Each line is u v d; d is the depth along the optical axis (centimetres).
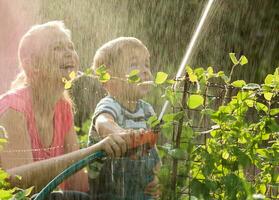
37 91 379
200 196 318
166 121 322
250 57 792
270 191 342
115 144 346
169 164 327
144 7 800
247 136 331
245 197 318
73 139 400
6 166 362
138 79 336
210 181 318
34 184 355
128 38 401
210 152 323
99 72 347
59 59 382
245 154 323
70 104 403
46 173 354
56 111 391
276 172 334
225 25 790
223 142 326
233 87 340
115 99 389
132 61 393
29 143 370
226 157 324
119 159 352
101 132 368
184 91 325
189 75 325
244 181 319
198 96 319
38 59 380
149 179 348
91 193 366
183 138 322
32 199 349
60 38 385
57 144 389
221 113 326
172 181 326
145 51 398
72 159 354
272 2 804
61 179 345
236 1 792
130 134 346
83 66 749
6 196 296
